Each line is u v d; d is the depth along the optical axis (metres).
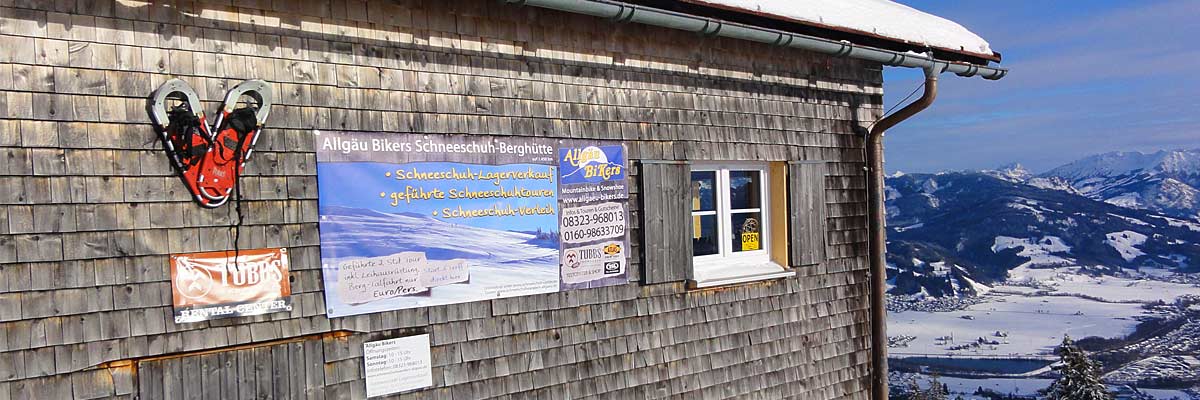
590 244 5.75
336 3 4.75
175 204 4.26
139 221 4.17
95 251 4.06
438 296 5.09
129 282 4.15
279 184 4.54
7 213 3.86
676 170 6.20
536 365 5.49
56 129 3.96
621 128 5.91
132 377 4.17
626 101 5.95
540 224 5.50
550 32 5.59
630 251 5.98
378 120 4.86
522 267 5.43
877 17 7.03
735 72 6.59
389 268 4.90
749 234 6.85
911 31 7.05
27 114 3.90
